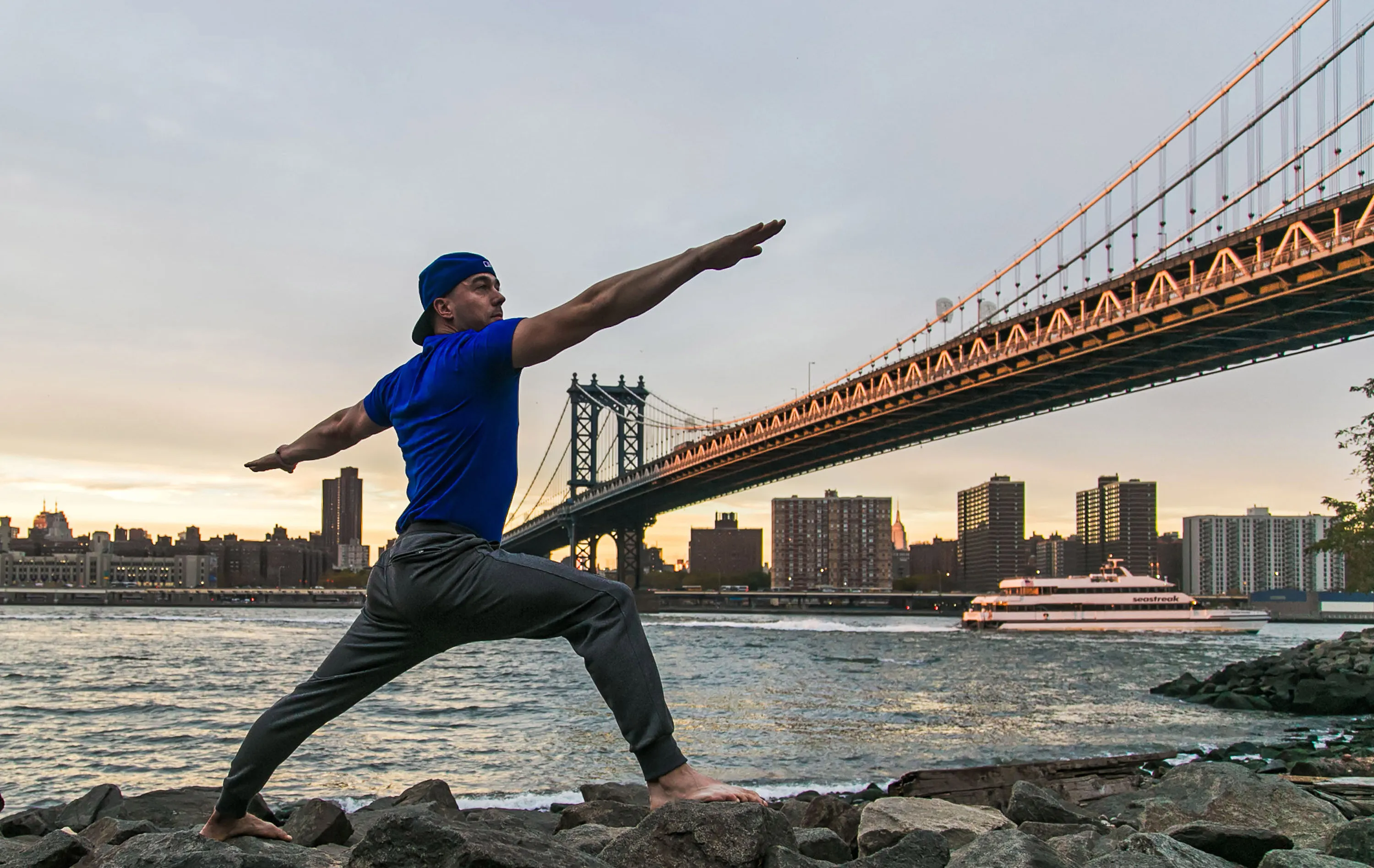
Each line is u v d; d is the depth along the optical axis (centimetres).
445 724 1919
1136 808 622
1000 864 371
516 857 302
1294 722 2091
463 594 313
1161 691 2753
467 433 315
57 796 1218
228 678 3089
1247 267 3966
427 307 342
